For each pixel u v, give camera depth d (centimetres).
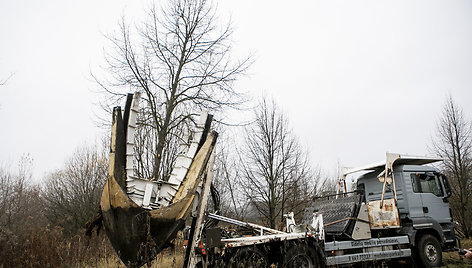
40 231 843
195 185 486
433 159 851
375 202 788
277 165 1123
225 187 1398
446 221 838
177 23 964
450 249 810
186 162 524
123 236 420
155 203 489
